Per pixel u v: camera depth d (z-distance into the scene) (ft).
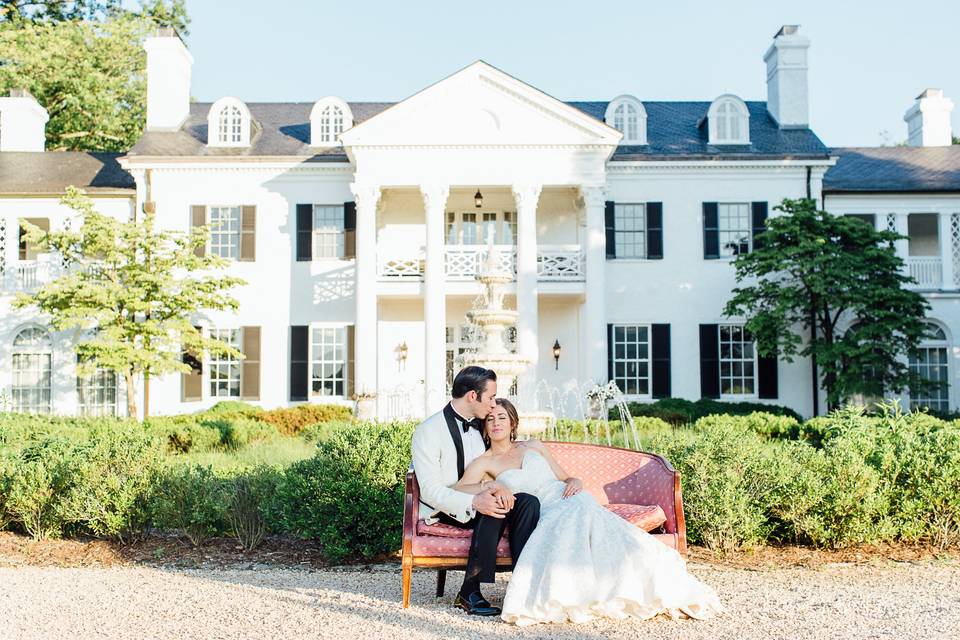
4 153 87.10
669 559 18.11
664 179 78.95
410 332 80.38
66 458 28.89
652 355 77.92
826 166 78.13
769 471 26.00
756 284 77.71
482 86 72.08
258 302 78.64
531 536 18.45
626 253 79.05
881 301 68.80
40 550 26.91
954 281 79.87
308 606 19.26
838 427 28.99
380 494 25.04
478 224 80.64
